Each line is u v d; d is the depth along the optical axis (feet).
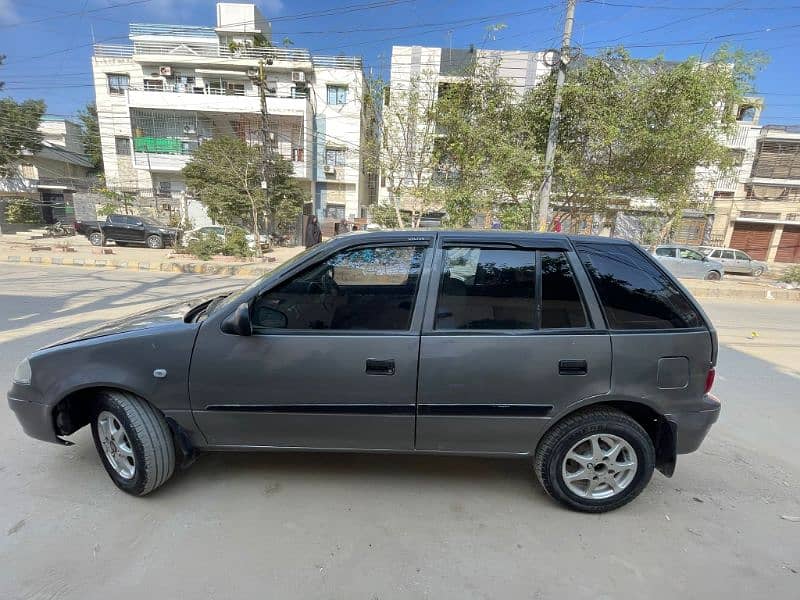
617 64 33.09
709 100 32.42
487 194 35.12
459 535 7.61
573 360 7.64
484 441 8.04
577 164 34.55
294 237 85.40
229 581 6.43
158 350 7.75
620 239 8.46
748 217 91.91
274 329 7.80
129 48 98.43
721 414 13.32
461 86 36.11
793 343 23.11
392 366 7.63
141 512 7.89
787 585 6.70
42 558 6.75
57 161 109.60
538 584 6.59
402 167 42.80
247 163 72.33
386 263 8.02
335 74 97.04
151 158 94.02
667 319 7.98
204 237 52.26
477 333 7.70
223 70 96.48
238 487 8.73
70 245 59.62
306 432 8.00
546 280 7.96
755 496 9.07
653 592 6.49
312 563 6.84
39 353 8.21
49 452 9.75
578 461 8.12
